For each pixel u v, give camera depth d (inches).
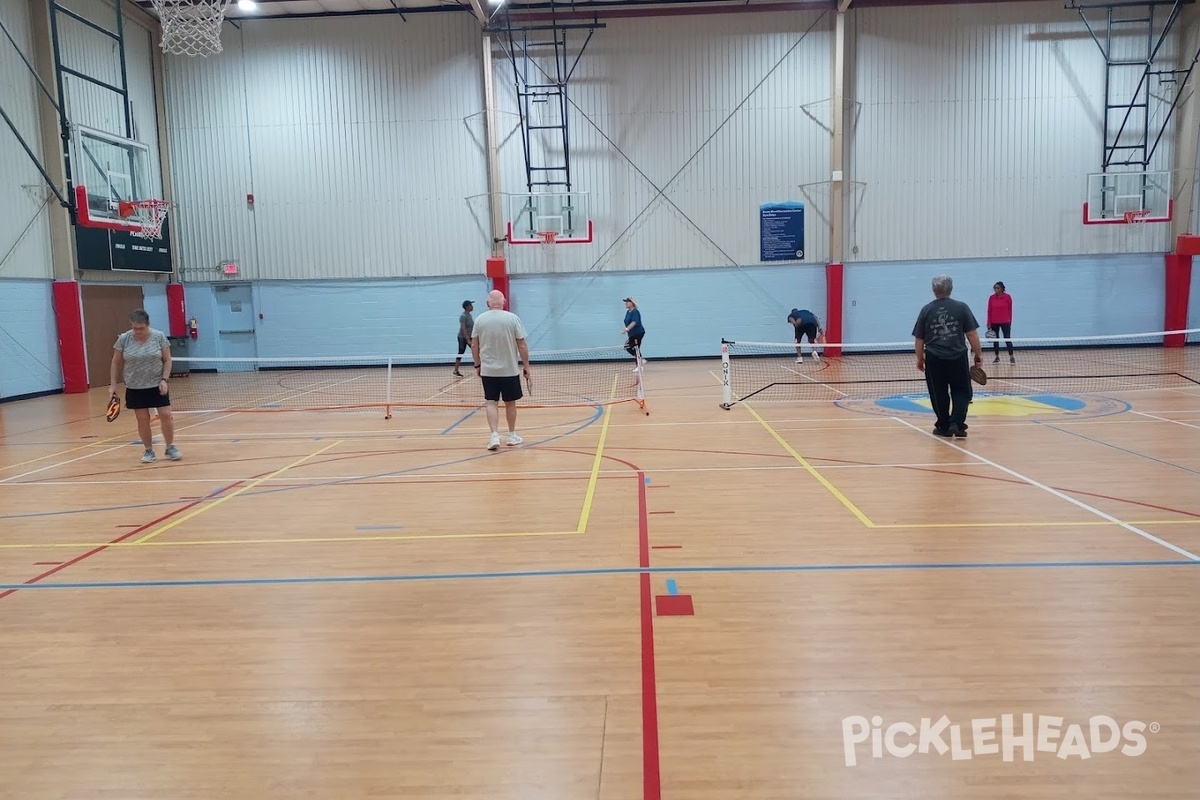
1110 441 305.9
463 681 124.0
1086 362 625.9
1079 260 723.4
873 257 730.8
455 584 168.1
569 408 449.7
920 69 707.4
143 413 313.3
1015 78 704.4
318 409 472.1
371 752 104.5
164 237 723.4
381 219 740.0
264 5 695.7
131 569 183.6
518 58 713.6
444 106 724.7
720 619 145.3
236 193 738.8
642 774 97.7
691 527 205.9
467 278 744.3
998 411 387.9
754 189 727.7
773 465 279.9
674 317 749.9
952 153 715.4
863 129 716.7
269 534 210.5
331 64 725.3
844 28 695.7
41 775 101.3
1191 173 693.9
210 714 115.9
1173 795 92.1
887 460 282.2
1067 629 137.2
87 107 621.9
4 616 155.9
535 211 730.2
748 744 103.8
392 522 219.5
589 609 151.9
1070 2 690.8
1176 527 195.3
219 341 756.0
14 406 526.0
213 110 730.2
